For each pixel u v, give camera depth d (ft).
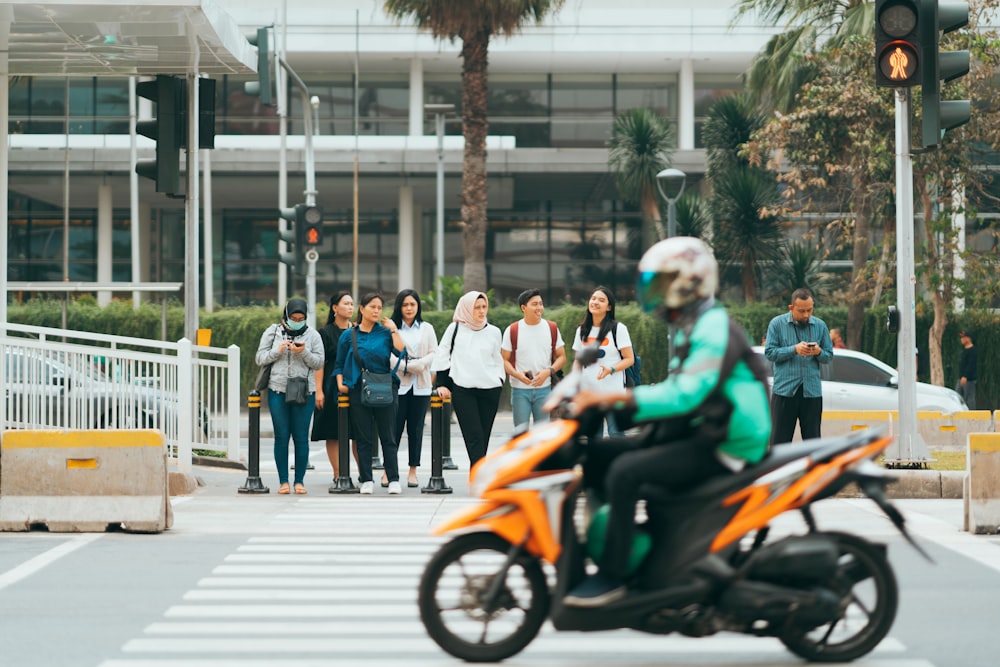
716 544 21.72
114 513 39.78
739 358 21.89
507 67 163.63
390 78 163.53
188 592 29.89
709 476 21.99
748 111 126.11
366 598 29.25
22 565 33.63
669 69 164.55
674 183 96.37
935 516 42.98
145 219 165.48
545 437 22.29
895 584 22.93
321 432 51.62
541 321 49.26
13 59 62.23
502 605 22.75
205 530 40.32
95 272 165.17
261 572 32.71
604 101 166.30
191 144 61.46
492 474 22.41
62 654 23.52
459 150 145.48
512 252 170.30
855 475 22.11
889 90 104.68
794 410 48.34
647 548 21.97
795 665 22.85
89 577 31.89
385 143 148.66
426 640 24.84
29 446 40.14
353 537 38.86
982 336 118.42
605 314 47.83
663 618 21.86
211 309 135.44
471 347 48.37
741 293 142.20
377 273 169.27
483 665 22.95
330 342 51.90
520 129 165.99
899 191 52.60
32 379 53.42
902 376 52.16
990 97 106.52
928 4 46.16
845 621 24.00
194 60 61.46
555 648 24.27
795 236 146.92
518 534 22.26
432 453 50.65
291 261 84.79
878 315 119.55
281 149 138.82
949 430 72.23
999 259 112.16
